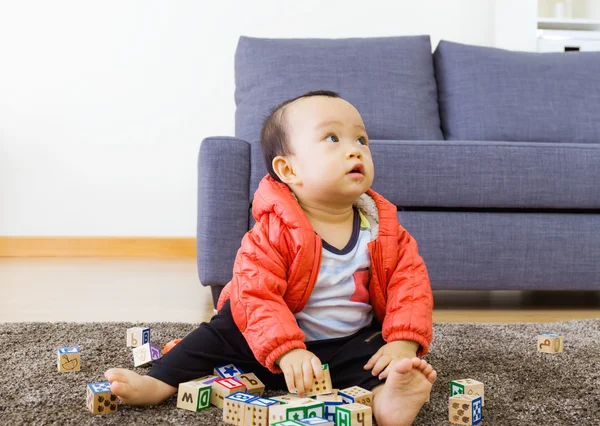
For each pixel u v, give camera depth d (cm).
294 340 92
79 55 331
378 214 107
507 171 198
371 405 88
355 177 100
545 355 128
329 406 84
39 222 332
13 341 134
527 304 215
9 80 329
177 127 337
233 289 98
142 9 334
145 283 245
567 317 189
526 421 89
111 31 333
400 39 262
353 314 102
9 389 101
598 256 201
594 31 341
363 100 242
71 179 333
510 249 197
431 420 90
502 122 245
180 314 184
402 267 103
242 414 85
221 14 337
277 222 99
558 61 259
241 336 102
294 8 339
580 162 200
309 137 102
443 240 195
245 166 191
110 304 199
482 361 123
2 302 200
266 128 111
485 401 98
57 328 147
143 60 335
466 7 345
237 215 188
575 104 249
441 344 136
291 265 98
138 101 335
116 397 92
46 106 330
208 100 338
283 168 106
